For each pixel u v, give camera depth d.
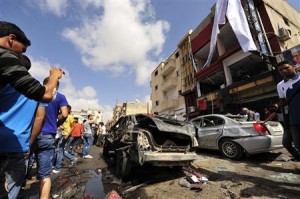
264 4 13.98
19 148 1.42
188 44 23.45
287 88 3.29
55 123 2.98
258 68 16.23
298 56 10.52
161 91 31.20
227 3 10.93
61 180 4.44
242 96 14.16
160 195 3.33
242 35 9.97
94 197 3.35
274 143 5.24
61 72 1.69
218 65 17.33
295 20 16.95
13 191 1.41
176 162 4.15
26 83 1.27
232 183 3.70
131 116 5.75
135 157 3.94
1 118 1.33
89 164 6.29
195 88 20.92
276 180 3.74
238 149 5.71
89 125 7.79
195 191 3.42
